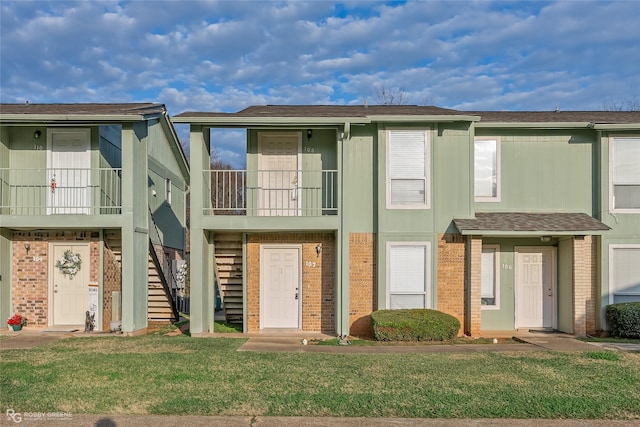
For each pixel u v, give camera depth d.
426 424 5.96
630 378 7.80
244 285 13.12
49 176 13.67
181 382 7.48
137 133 13.29
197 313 12.44
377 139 13.16
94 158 13.70
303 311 13.38
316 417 6.15
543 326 13.79
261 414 6.22
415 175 13.07
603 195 13.45
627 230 13.33
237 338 11.91
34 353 9.66
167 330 14.02
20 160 13.77
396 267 13.02
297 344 11.12
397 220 13.00
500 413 6.26
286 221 12.60
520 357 9.45
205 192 13.02
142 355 9.47
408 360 9.13
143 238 13.52
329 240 13.48
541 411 6.32
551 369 8.38
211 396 6.80
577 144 13.88
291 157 13.72
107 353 9.69
